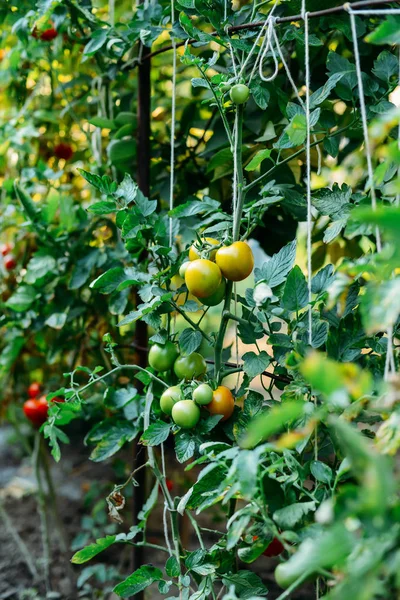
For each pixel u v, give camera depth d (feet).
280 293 3.80
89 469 9.15
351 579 2.13
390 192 3.38
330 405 3.09
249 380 3.97
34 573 6.59
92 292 6.05
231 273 3.64
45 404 6.06
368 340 3.47
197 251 3.77
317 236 5.39
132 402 4.88
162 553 6.91
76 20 5.47
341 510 2.42
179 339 3.96
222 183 5.69
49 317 5.94
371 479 2.01
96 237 6.28
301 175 5.39
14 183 5.72
